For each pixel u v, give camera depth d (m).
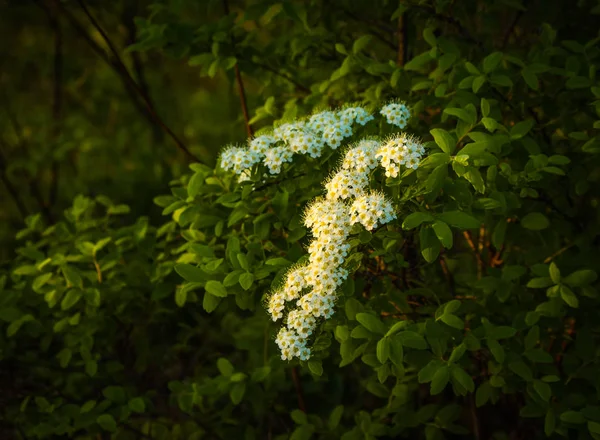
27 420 3.51
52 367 3.60
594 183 3.23
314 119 2.64
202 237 3.07
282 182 2.70
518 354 2.76
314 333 2.46
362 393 4.18
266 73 3.71
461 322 2.42
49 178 6.08
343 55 3.60
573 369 2.91
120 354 3.80
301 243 2.85
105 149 5.74
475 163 2.33
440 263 3.36
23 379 3.61
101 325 3.38
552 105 3.05
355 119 2.64
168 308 3.70
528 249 3.41
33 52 6.46
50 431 3.12
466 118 2.48
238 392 3.04
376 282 2.85
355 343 2.55
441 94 2.78
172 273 3.25
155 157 5.75
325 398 4.08
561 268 3.06
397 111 2.61
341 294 2.39
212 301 2.51
